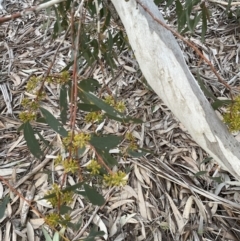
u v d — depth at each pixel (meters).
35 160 1.40
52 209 1.25
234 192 1.27
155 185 1.30
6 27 2.12
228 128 0.84
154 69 0.80
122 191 1.29
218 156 0.84
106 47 1.28
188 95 0.80
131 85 1.64
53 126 0.69
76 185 0.70
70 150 0.66
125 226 1.22
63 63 1.81
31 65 1.84
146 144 1.43
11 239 1.21
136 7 0.77
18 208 1.27
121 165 1.34
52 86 1.67
